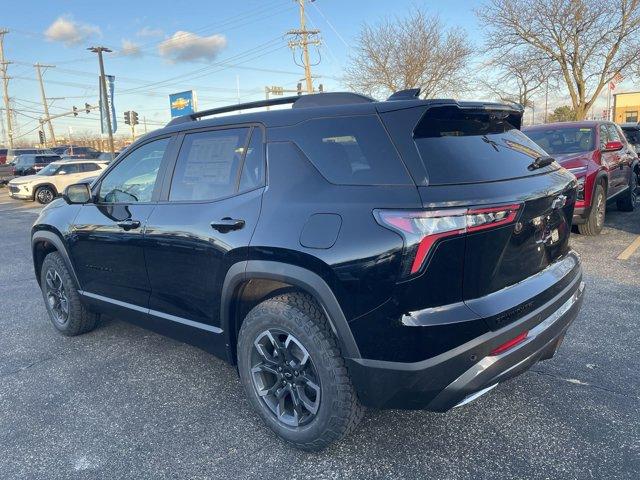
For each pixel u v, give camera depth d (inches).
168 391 140.3
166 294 133.8
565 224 117.0
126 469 107.7
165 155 137.9
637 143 531.8
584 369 139.6
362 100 108.3
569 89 813.2
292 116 111.9
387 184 93.4
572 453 104.7
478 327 90.5
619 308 183.2
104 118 1306.6
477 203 89.0
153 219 133.0
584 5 757.9
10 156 1298.0
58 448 116.0
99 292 159.5
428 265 87.2
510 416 118.8
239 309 118.5
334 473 103.0
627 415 117.0
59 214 170.4
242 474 104.3
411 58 1099.9
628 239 289.0
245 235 108.8
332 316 96.0
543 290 103.6
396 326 89.6
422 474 101.1
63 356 166.7
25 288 259.1
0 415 131.3
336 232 95.0
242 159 118.2
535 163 111.7
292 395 108.7
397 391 92.9
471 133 106.3
